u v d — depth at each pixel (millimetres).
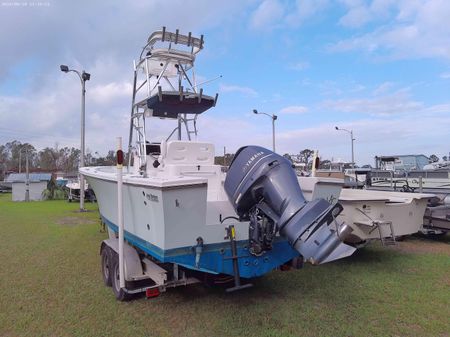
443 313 4027
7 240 8078
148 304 4348
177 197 3482
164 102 5672
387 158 15438
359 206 5938
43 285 5035
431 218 7414
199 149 5188
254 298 4520
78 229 9570
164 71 6262
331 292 4703
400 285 4934
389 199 6223
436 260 6145
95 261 6266
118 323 3855
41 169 54594
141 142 5770
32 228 9727
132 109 6312
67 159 54906
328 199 4516
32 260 6336
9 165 60094
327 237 3307
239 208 4324
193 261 3686
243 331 3648
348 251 3299
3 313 4109
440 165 16125
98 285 5027
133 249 4496
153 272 4172
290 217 3604
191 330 3689
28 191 19750
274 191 3912
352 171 16156
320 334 3578
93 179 6137
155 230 3723
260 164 4148
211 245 3773
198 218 3639
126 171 6465
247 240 3973
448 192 9406
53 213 13164
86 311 4156
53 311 4164
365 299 4453
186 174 4859
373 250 6910
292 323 3818
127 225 4578
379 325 3762
